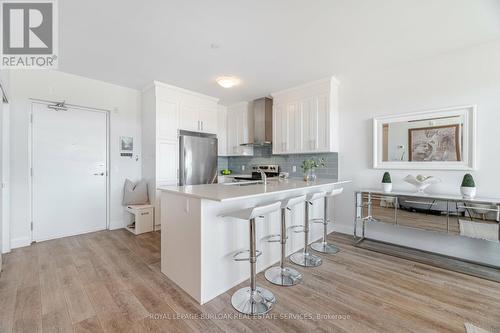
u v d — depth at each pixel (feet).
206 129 14.51
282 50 8.69
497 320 5.39
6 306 5.82
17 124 9.77
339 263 8.46
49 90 10.50
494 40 8.00
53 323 5.25
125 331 5.03
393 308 5.85
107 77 11.45
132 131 13.16
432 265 8.28
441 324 5.27
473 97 8.44
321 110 11.60
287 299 6.23
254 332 5.04
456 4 6.14
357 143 11.35
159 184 12.21
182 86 12.72
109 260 8.59
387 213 9.70
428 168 9.34
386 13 6.52
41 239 10.60
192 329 5.11
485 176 8.20
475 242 8.59
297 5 6.18
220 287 6.55
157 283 7.00
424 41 8.07
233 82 10.75
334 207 12.30
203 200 6.11
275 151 13.60
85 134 11.84
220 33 7.53
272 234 8.38
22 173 9.89
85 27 7.15
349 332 5.03
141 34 7.56
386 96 10.43
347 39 7.93
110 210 12.42
